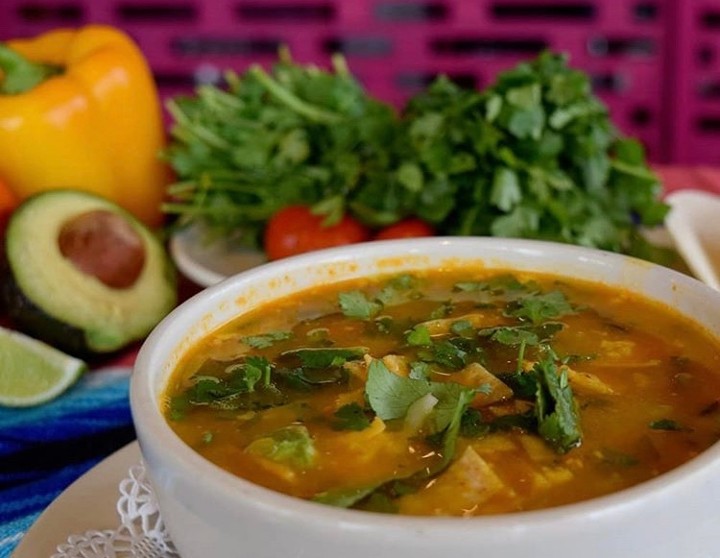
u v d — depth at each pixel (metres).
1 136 0.65
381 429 0.34
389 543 0.27
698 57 1.13
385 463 0.33
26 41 0.75
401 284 0.43
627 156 0.63
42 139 0.66
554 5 1.14
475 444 0.33
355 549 0.27
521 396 0.36
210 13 1.17
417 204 0.60
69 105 0.66
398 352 0.39
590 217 0.60
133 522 0.37
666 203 0.61
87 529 0.37
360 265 0.43
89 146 0.68
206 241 0.65
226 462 0.33
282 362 0.38
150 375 0.35
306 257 0.43
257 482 0.33
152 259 0.59
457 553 0.27
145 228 0.60
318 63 1.17
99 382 0.52
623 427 0.34
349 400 0.36
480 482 0.31
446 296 0.43
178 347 0.38
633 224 0.63
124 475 0.40
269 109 0.68
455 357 0.38
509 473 0.32
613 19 1.13
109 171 0.69
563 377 0.35
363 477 0.33
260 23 1.16
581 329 0.40
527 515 0.27
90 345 0.54
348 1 1.15
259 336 0.40
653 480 0.29
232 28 1.17
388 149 0.63
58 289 0.54
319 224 0.61
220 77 1.17
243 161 0.65
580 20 1.14
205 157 0.68
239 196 0.68
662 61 1.14
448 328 0.40
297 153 0.66
